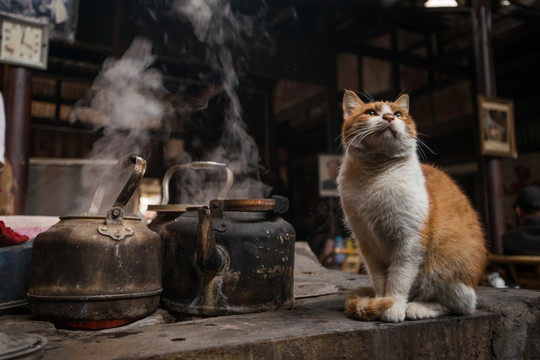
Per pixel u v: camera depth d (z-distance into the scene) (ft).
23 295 4.76
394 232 4.55
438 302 4.75
